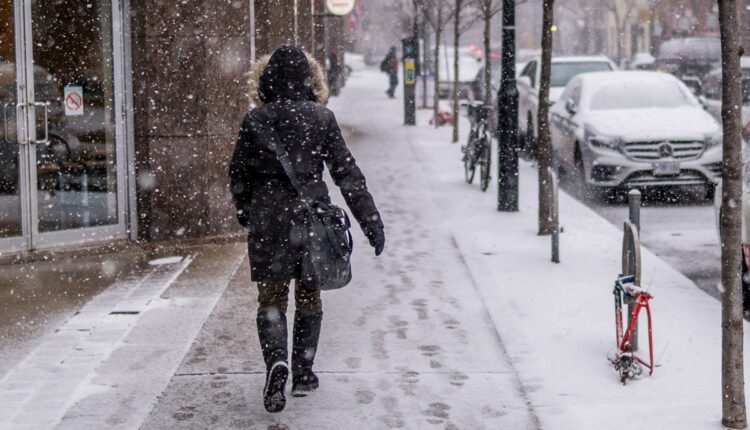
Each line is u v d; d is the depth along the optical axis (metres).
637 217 7.16
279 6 12.65
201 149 11.52
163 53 11.30
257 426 6.11
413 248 11.37
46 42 10.68
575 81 18.73
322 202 6.23
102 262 10.63
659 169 15.47
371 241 6.34
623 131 15.74
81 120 11.04
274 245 6.17
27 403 6.46
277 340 6.20
